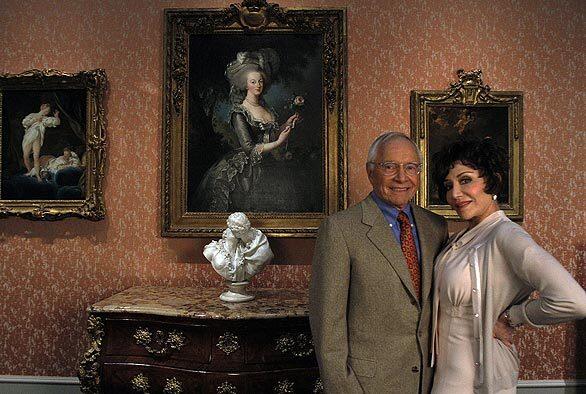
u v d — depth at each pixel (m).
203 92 3.31
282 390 2.53
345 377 1.79
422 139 3.25
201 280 3.30
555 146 3.30
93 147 3.26
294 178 3.28
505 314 1.76
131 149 3.34
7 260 3.34
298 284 3.29
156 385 2.59
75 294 3.32
